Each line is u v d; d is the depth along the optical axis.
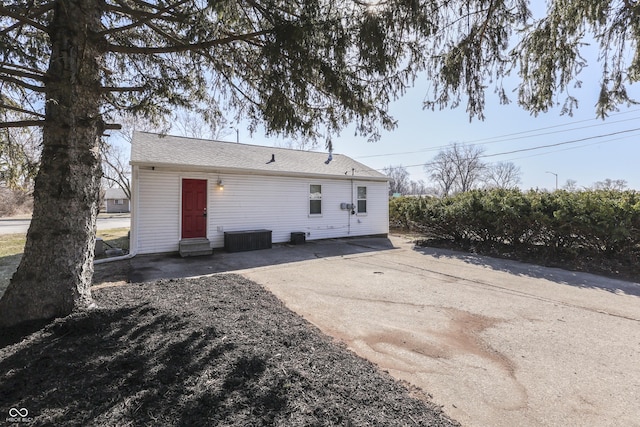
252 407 1.76
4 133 4.19
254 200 9.63
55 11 2.88
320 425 1.66
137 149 8.54
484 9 2.84
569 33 3.43
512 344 3.16
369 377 2.29
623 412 2.11
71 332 2.53
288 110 3.28
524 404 2.18
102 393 1.81
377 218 12.82
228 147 11.08
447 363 2.75
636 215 6.32
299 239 10.31
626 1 3.10
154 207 7.94
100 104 3.52
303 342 2.78
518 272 6.52
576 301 4.62
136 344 2.41
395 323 3.69
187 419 1.64
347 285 5.37
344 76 3.12
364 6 2.74
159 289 4.28
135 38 4.10
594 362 2.81
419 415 1.89
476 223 9.34
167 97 3.91
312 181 11.00
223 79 4.16
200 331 2.71
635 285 5.55
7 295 2.74
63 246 2.86
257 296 4.25
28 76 2.82
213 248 8.88
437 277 6.05
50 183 2.85
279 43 2.80
